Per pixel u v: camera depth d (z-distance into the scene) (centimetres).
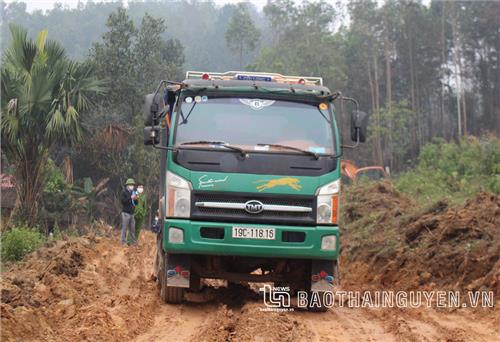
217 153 991
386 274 1381
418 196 2409
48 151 2589
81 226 3178
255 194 981
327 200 992
